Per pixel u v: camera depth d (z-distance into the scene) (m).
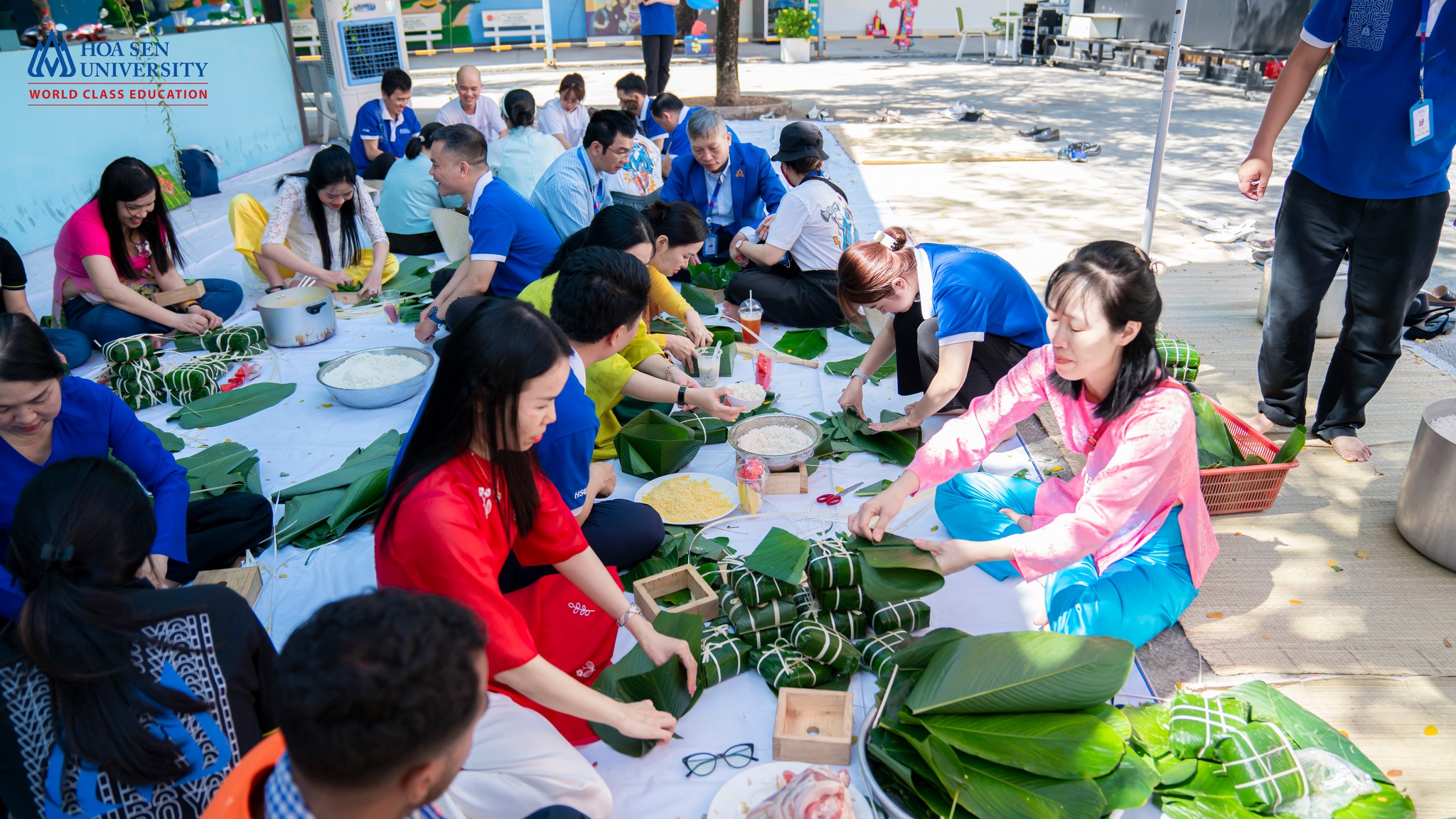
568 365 1.89
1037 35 18.77
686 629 2.36
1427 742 2.21
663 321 4.64
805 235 4.65
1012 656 2.07
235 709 1.70
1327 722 2.27
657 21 11.49
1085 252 2.20
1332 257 3.30
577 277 2.50
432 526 1.83
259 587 2.82
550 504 2.12
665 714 2.12
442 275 5.26
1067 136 10.40
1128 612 2.43
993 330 3.47
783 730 2.18
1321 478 3.35
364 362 4.18
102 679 1.52
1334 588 2.76
